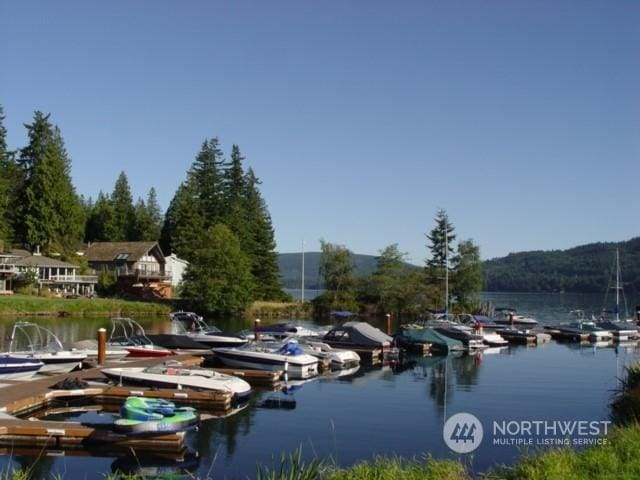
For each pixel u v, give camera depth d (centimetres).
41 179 7638
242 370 2644
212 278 6475
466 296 7200
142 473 1315
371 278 7269
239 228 7994
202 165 8462
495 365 3288
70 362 2573
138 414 1534
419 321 5828
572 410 2050
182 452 1533
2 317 5491
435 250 7581
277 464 1458
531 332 4716
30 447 1527
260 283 8000
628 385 2025
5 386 2055
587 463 1031
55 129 8419
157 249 8369
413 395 2330
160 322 5525
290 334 3775
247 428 1798
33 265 6994
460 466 1118
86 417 1850
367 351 3475
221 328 5416
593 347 4384
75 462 1444
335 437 1706
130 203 9875
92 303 6122
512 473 1048
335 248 7438
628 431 1228
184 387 2138
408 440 1672
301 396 2302
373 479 1013
